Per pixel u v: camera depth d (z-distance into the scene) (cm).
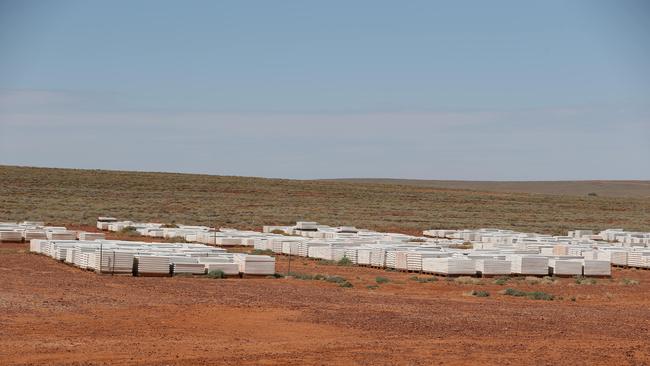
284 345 1970
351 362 1788
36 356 1742
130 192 11288
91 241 4409
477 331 2255
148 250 3916
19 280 3056
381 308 2670
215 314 2416
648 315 2745
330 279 3553
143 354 1798
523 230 8981
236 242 5469
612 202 14312
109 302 2566
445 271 3909
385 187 14912
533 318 2548
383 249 4419
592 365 1841
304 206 11006
